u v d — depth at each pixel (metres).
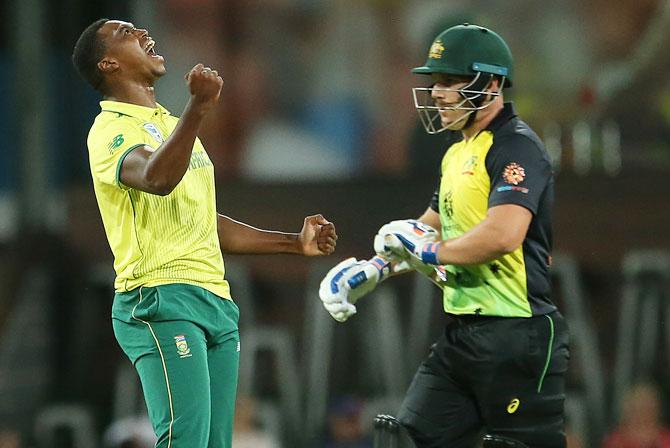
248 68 32.34
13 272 31.97
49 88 34.84
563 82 29.45
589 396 27.33
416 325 28.58
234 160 32.06
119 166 15.10
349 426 28.28
